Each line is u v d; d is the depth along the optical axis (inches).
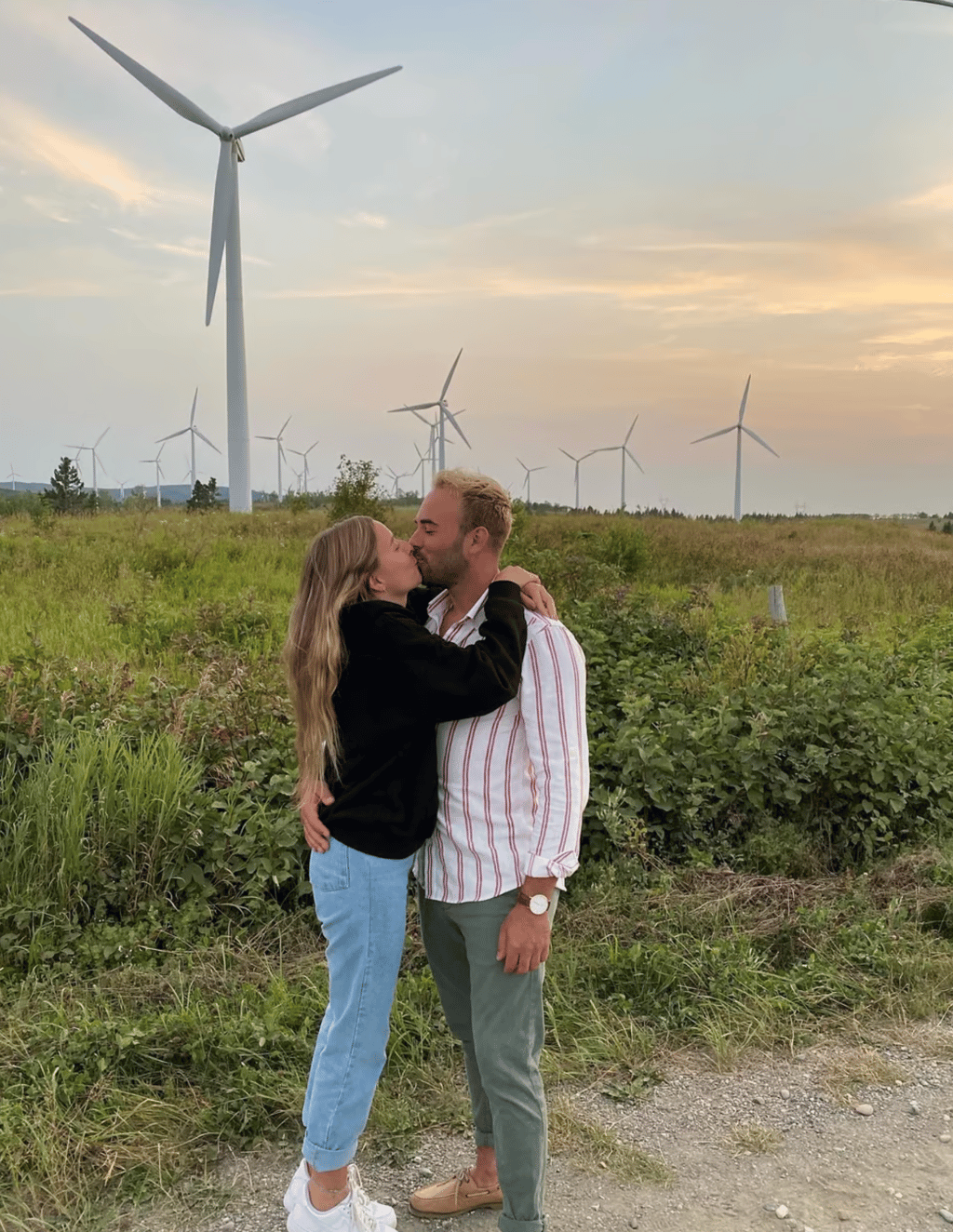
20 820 171.9
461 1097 118.4
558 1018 136.4
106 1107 113.5
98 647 334.3
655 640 350.3
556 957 152.4
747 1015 137.5
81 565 544.1
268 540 709.3
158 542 627.2
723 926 164.4
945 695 266.7
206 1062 121.3
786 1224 98.0
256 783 187.2
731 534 1101.1
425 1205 98.7
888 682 277.9
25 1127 107.7
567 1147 110.3
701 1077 125.9
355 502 810.8
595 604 356.2
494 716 86.9
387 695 84.7
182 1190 102.3
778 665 295.3
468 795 86.8
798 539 1104.2
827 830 212.4
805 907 171.6
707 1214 99.6
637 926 161.9
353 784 87.0
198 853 172.9
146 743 197.8
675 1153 110.0
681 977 145.9
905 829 212.8
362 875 85.7
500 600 87.4
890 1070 126.5
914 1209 100.4
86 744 185.9
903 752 222.7
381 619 85.1
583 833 195.3
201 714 215.3
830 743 219.0
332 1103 87.0
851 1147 111.0
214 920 165.5
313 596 88.8
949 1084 124.2
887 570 714.2
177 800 171.9
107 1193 101.9
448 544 88.7
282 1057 121.8
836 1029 137.2
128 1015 132.5
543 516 1042.7
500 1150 86.7
